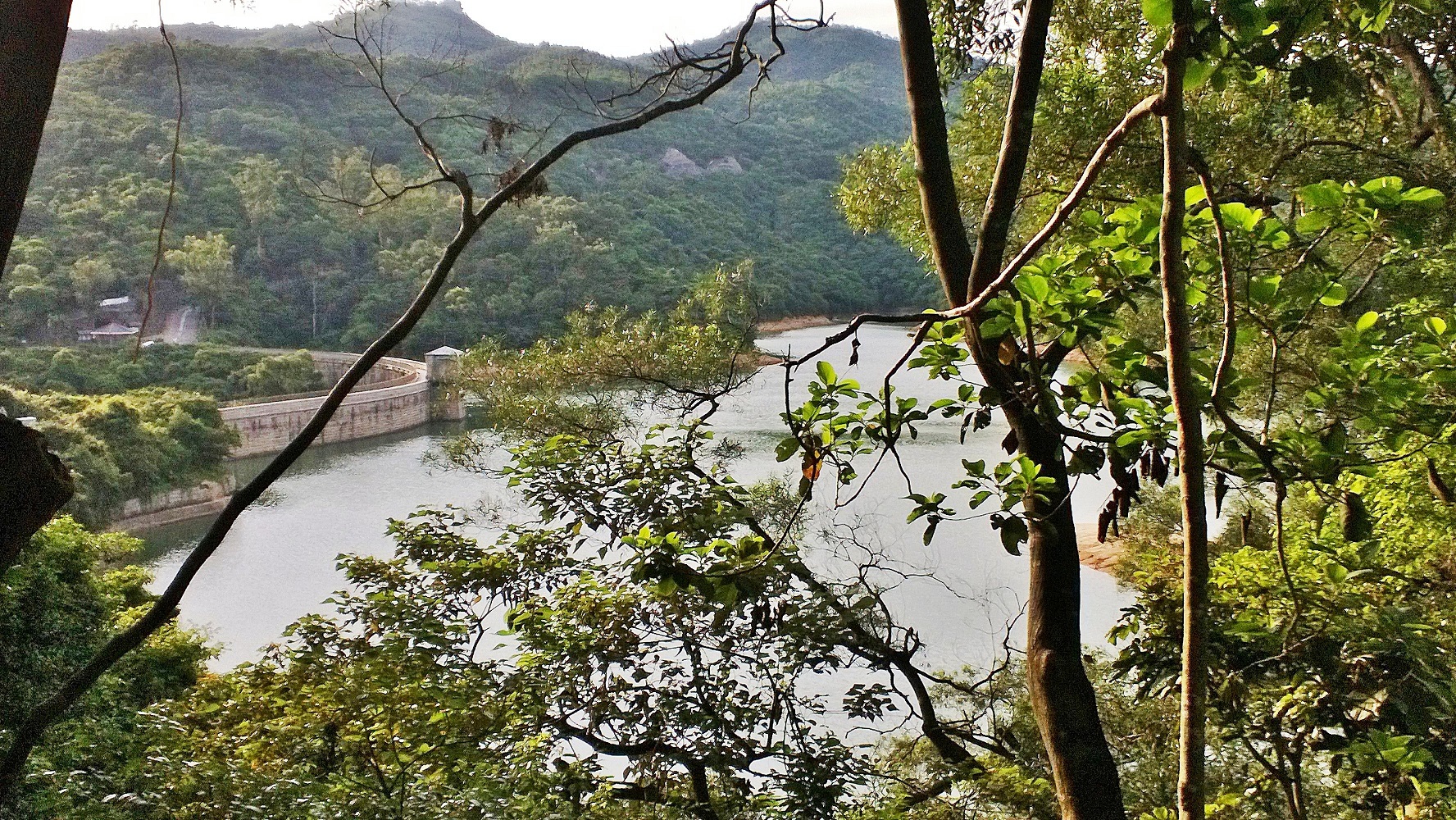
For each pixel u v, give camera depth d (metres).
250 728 5.99
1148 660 3.71
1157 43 1.76
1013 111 2.75
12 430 1.69
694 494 6.29
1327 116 7.36
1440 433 2.62
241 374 46.88
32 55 1.54
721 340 9.46
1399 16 6.79
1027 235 8.12
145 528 30.55
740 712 6.37
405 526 7.56
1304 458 2.41
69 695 1.97
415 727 5.75
